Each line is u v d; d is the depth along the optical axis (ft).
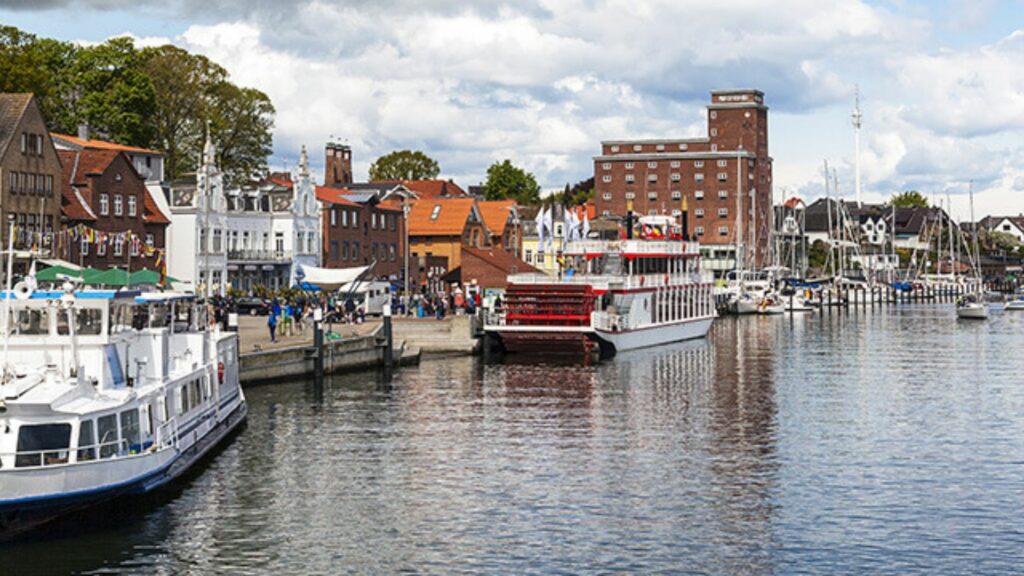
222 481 135.95
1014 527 117.29
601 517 121.29
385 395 207.51
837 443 161.48
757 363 272.72
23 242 265.13
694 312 342.85
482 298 349.00
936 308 592.60
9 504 101.45
